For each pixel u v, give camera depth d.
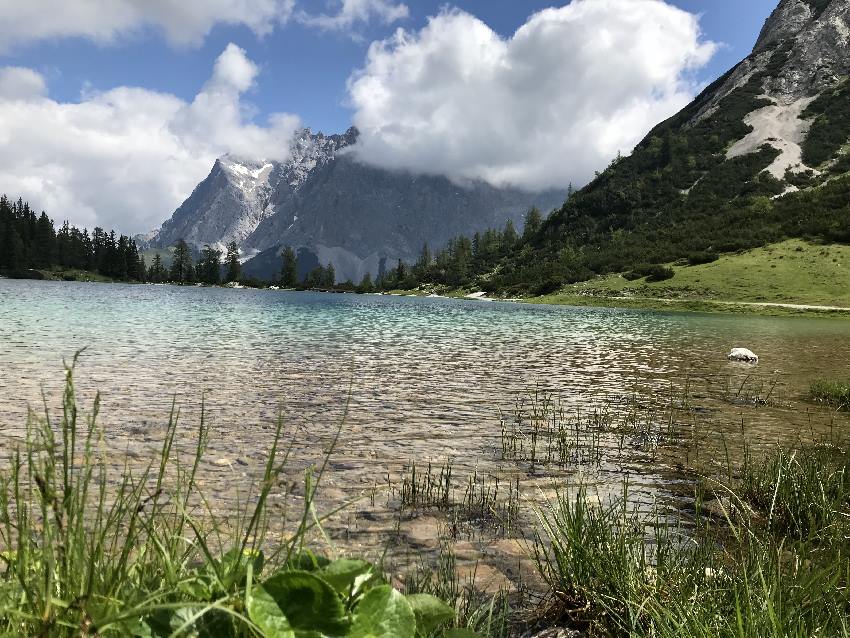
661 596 3.68
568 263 159.38
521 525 6.19
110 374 15.71
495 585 4.57
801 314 85.56
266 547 4.41
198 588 1.50
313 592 1.27
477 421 11.98
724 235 142.00
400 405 13.38
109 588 1.71
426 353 25.38
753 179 183.62
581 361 24.31
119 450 8.08
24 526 1.70
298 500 6.49
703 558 4.30
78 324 31.61
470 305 110.56
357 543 5.39
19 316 35.28
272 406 12.47
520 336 37.59
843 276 100.94
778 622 2.85
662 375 20.47
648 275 128.38
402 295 196.12
